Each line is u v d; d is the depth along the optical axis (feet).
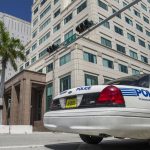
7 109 117.39
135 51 131.75
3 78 92.89
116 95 11.58
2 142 19.74
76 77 83.87
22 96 92.94
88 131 11.68
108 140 21.44
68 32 120.88
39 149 14.88
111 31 115.44
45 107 100.99
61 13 130.72
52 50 50.88
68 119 12.75
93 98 12.18
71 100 13.34
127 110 11.42
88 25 38.60
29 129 47.73
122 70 107.76
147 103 12.39
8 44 95.55
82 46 88.94
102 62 96.53
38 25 158.81
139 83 13.38
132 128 11.41
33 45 161.99
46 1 153.17
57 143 18.76
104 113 11.29
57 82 94.58
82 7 113.39
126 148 15.46
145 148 15.34
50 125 14.02
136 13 143.74
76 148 15.38
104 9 114.32
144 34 145.38
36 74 100.01
